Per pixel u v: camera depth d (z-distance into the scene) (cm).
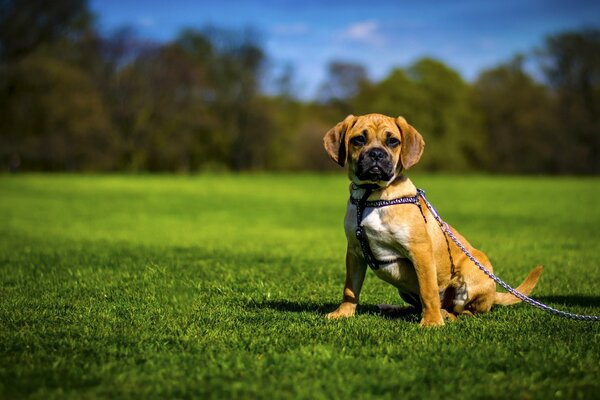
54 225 1817
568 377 433
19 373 432
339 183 4791
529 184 4572
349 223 608
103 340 529
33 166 6644
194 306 691
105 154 6519
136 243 1395
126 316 632
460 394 402
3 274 905
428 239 589
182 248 1301
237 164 7406
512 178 5809
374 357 484
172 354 487
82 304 693
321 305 716
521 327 586
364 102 8038
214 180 5125
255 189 3975
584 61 6266
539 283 880
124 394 398
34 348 500
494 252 1255
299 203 2891
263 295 771
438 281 640
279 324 594
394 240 586
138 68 6681
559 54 6375
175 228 1795
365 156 570
